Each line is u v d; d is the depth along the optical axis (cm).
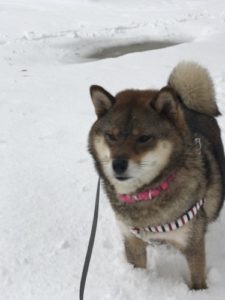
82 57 294
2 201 125
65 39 331
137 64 250
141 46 320
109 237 110
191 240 87
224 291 92
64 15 411
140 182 82
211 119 108
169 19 394
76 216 118
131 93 88
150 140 81
